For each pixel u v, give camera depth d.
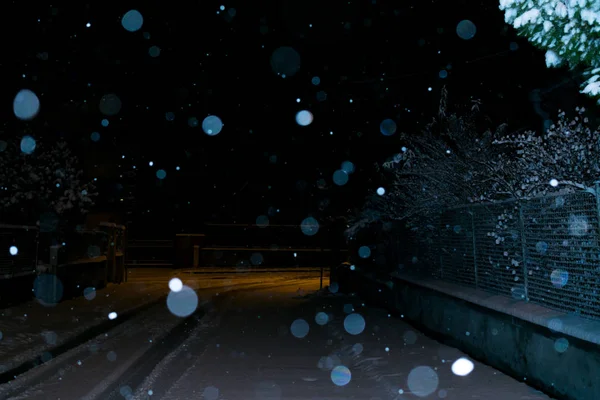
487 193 9.70
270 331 11.91
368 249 17.53
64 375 7.79
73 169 19.52
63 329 11.45
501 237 7.88
